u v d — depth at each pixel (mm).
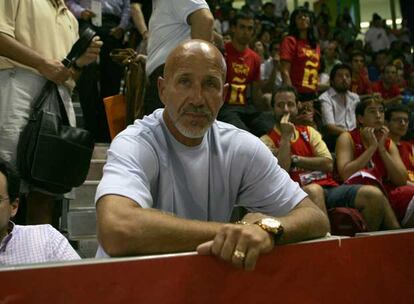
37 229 2141
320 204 3051
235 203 1743
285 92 3529
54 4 2586
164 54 2703
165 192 1565
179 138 1592
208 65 1518
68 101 2531
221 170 1621
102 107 4414
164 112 1616
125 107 3168
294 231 1314
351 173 3414
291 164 3346
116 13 4605
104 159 3717
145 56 3107
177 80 1521
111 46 4422
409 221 3283
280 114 3531
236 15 4426
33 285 929
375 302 1385
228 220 1698
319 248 1291
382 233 1438
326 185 3373
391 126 3924
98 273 988
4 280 908
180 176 1588
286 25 9250
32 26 2426
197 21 2590
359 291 1355
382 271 1412
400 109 3910
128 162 1458
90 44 2479
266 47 7402
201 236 1248
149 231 1235
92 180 3426
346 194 3086
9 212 2043
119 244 1233
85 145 2359
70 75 2436
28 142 2268
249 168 1643
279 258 1225
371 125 3527
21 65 2381
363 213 3020
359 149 3562
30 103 2377
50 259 2090
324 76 6656
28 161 2252
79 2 4586
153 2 2875
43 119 2299
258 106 4691
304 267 1261
